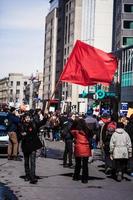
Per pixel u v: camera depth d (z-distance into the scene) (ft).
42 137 77.46
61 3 458.50
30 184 46.98
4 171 56.65
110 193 42.98
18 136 70.54
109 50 355.36
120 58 220.64
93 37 356.59
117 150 50.49
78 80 57.88
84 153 48.75
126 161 52.65
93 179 51.98
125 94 209.15
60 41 455.22
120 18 297.94
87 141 49.03
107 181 50.72
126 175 56.59
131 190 45.11
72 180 50.67
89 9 369.71
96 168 62.64
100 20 355.77
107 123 57.16
